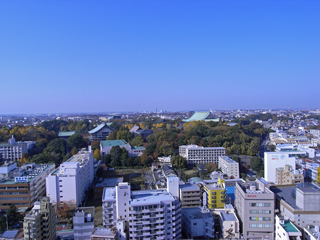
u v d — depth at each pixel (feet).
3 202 422.00
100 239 271.49
